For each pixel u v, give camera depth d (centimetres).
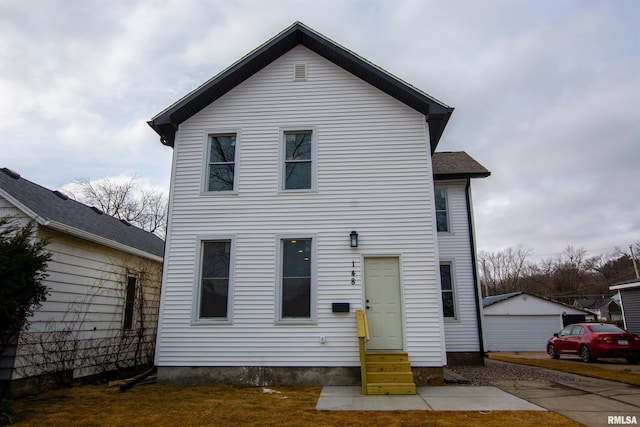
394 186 889
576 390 727
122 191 3238
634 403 613
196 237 893
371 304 838
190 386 797
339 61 958
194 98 930
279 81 974
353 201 886
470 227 1234
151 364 1214
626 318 1886
